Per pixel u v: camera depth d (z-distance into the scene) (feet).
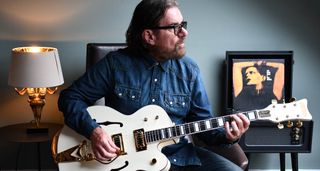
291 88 8.87
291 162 9.41
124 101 6.88
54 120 9.53
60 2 9.12
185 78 6.98
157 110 6.69
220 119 6.63
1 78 9.39
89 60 8.28
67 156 6.56
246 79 8.89
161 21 6.63
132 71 6.92
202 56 9.30
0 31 9.20
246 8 9.15
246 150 8.39
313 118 9.55
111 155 6.30
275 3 9.15
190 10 9.14
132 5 9.12
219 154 7.29
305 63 9.35
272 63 8.87
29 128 8.64
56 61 8.29
